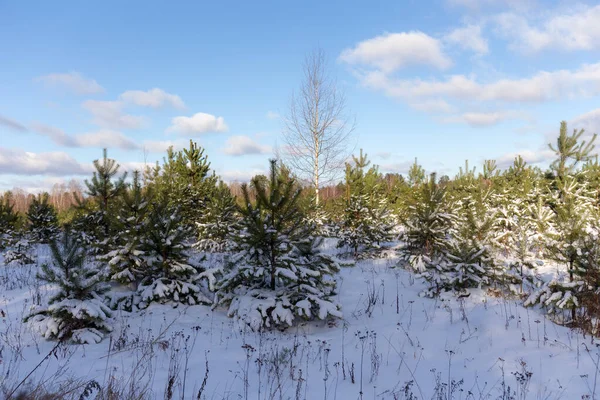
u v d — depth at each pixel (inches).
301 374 209.6
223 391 183.8
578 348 227.0
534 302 299.0
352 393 187.5
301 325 300.2
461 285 360.5
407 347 249.8
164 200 359.6
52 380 179.8
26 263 502.3
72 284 249.4
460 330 273.1
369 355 238.7
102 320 254.7
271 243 300.5
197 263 354.3
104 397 158.1
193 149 725.9
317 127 829.2
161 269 341.4
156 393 174.7
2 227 636.1
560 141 772.6
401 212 719.1
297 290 298.4
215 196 620.1
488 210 603.5
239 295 311.0
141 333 263.4
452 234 474.3
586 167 800.3
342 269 471.8
